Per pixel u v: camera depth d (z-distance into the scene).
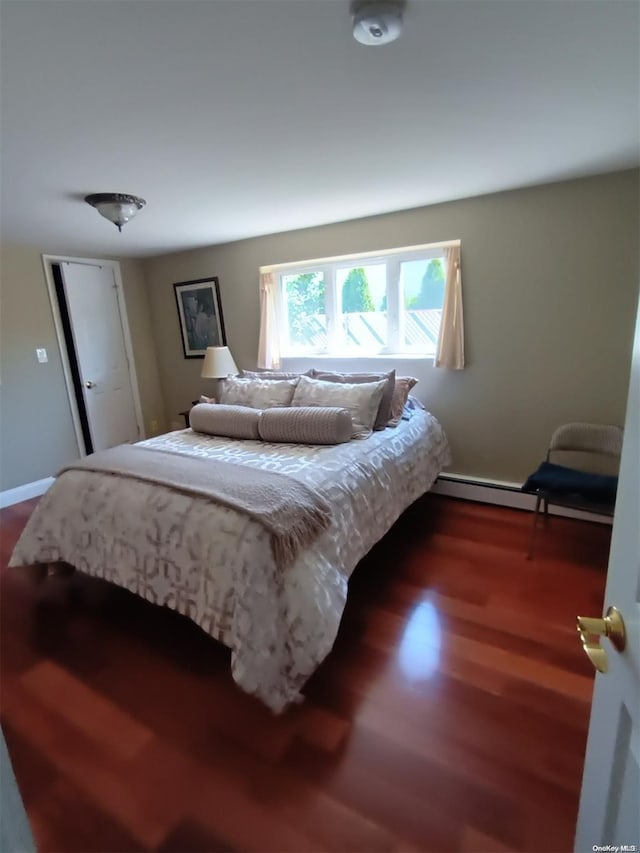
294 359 3.74
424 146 1.95
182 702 1.59
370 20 1.08
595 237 2.50
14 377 3.55
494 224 2.75
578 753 1.33
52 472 3.84
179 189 2.35
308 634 1.54
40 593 2.30
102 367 4.18
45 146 1.76
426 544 2.60
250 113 1.58
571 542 2.56
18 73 1.27
